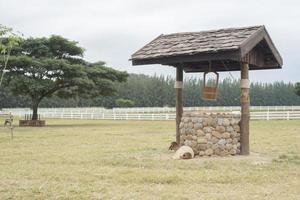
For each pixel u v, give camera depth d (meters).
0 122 45.88
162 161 13.37
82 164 13.21
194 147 14.29
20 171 11.80
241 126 14.59
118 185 9.88
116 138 23.23
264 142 20.42
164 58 14.92
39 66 38.03
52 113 60.00
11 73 38.16
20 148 17.98
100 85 41.41
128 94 101.12
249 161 13.22
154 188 9.55
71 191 9.21
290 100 108.88
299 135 24.64
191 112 14.51
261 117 44.31
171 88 103.94
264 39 14.88
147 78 114.69
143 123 41.41
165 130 30.23
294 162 13.23
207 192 9.18
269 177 10.78
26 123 37.81
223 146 14.19
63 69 38.75
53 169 12.16
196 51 14.13
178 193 9.05
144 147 18.19
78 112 58.75
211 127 14.15
